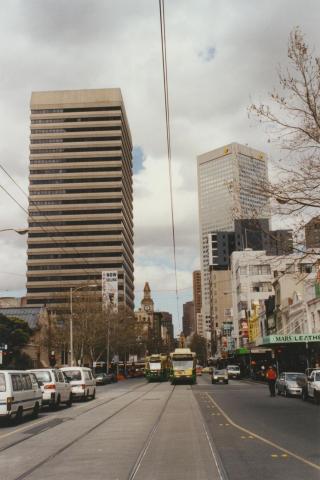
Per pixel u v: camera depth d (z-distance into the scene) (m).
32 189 150.00
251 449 12.17
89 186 148.88
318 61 18.20
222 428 16.36
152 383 61.78
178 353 56.28
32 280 147.25
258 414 20.91
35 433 16.05
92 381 33.16
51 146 151.12
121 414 22.16
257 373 63.00
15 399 18.47
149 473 9.62
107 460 11.07
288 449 12.08
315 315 47.84
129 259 171.62
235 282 107.69
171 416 20.86
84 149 150.38
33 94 153.75
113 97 152.00
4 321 60.84
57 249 147.88
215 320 150.12
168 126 17.84
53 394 24.03
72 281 146.00
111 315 78.81
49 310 78.19
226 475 9.28
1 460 11.31
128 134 168.12
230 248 163.38
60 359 74.44
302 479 8.84
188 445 13.04
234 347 107.88
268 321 69.69
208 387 47.31
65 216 148.75
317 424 17.17
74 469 10.11
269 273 95.56
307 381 28.00
